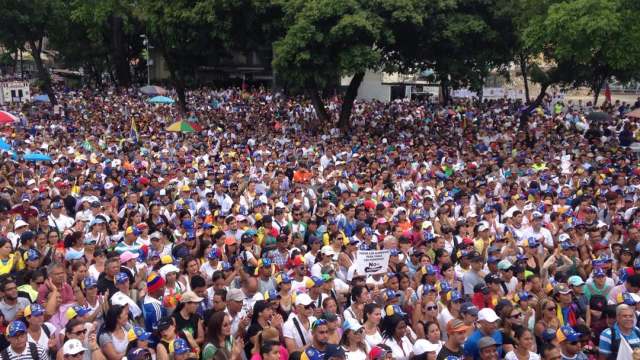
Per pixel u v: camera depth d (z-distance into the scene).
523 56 32.12
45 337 7.05
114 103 41.75
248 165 18.89
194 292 8.07
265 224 12.00
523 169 19.03
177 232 11.73
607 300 9.16
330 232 11.50
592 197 15.49
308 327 7.86
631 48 23.59
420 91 60.94
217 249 9.99
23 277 8.34
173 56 34.47
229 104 42.16
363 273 9.98
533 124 30.55
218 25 28.58
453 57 28.62
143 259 10.16
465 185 16.50
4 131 24.89
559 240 11.84
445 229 12.26
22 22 38.16
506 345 7.46
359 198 15.15
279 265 10.09
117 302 7.34
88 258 9.92
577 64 27.70
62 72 71.31
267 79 62.31
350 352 7.18
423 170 18.58
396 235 11.92
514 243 11.94
